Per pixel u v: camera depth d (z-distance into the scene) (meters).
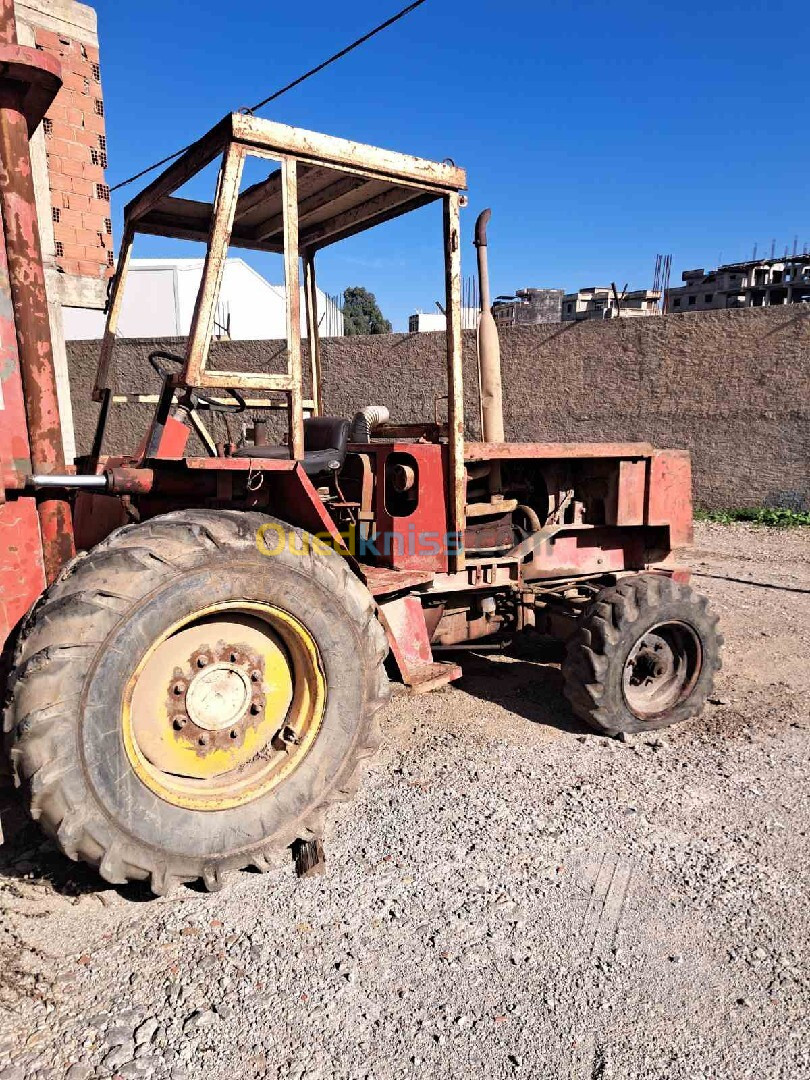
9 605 2.67
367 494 3.86
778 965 2.36
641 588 3.96
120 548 2.50
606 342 11.35
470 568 4.03
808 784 3.52
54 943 2.36
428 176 3.33
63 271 8.14
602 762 3.71
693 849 2.97
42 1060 1.94
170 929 2.45
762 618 6.22
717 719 4.26
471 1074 1.96
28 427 2.74
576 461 4.56
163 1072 1.93
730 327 10.57
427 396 12.44
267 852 2.72
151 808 2.50
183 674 2.70
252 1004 2.15
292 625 2.79
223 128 2.81
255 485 3.00
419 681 3.43
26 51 2.43
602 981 2.28
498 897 2.65
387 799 3.31
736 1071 1.98
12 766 2.31
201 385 2.84
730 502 10.91
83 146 8.17
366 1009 2.15
